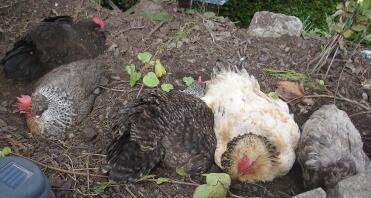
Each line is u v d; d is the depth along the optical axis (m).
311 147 1.03
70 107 1.14
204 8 1.65
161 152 1.03
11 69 1.22
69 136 1.13
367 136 1.22
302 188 1.09
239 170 1.00
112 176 0.99
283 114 1.10
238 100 1.11
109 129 1.15
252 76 1.25
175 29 1.45
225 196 0.96
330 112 1.12
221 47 1.41
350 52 1.44
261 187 1.07
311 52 1.43
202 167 1.03
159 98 1.09
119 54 1.36
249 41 1.44
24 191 0.78
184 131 1.04
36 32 1.25
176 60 1.36
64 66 1.21
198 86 1.24
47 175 1.02
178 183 1.03
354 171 1.01
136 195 1.00
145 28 1.44
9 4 1.44
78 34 1.30
